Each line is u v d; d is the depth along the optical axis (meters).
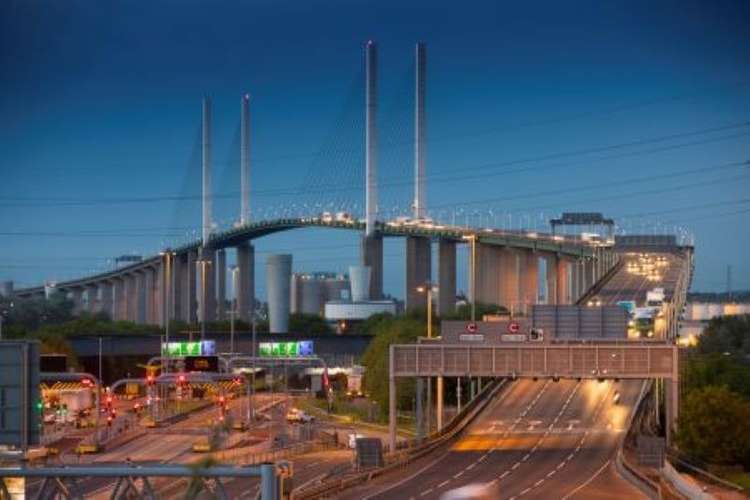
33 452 158.88
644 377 184.00
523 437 196.50
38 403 58.41
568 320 199.12
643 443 162.12
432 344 186.25
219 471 48.75
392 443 177.12
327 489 131.12
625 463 156.00
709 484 153.62
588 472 157.25
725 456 176.62
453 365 184.88
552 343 188.62
